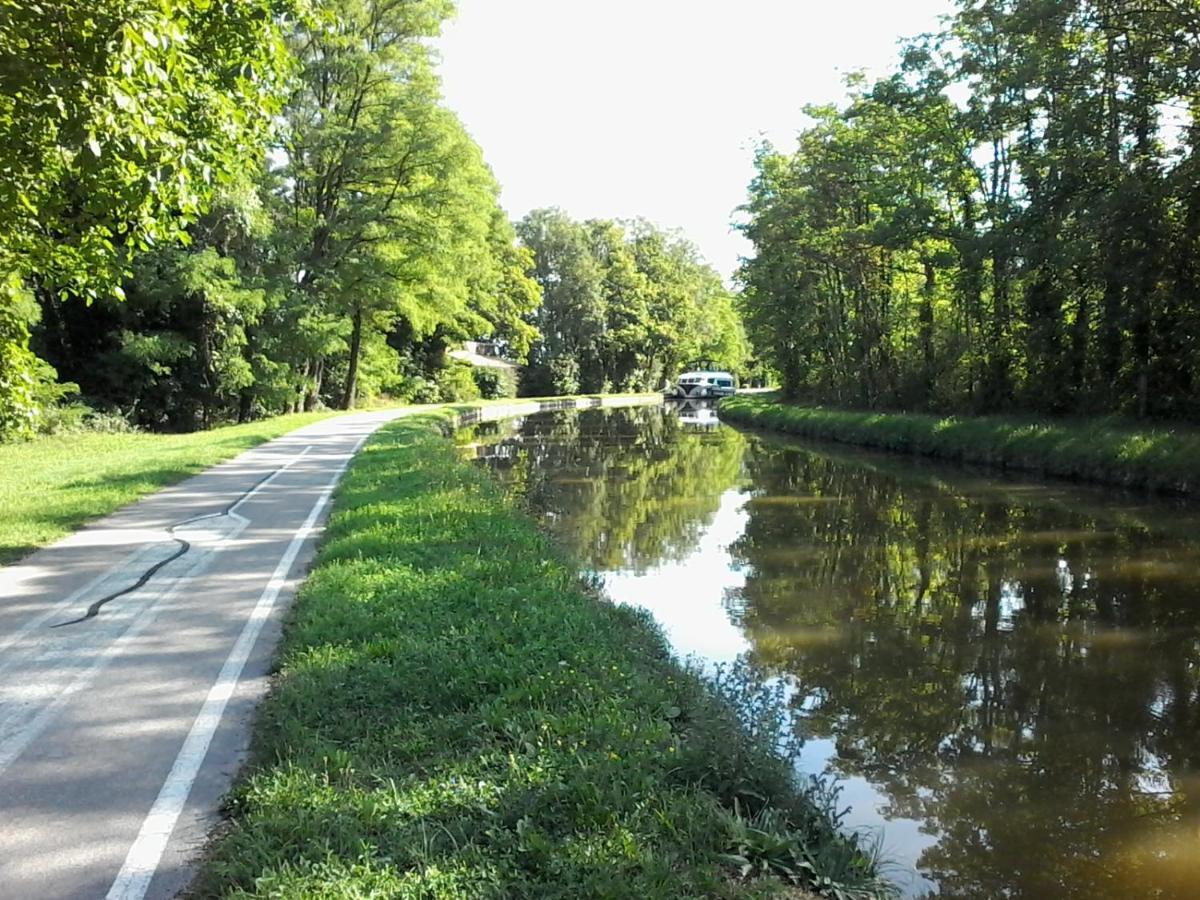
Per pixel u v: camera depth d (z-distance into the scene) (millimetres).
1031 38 20516
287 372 35062
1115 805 5246
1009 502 16422
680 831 3736
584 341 80562
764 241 38562
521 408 55875
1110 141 19859
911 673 7480
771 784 4426
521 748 4465
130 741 4617
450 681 5273
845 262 33719
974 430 23625
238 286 30516
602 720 4793
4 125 7168
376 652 5750
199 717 4930
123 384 31219
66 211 9742
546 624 6480
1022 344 24781
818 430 33469
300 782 3982
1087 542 12664
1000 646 8203
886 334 33531
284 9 9539
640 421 45969
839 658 7844
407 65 34656
